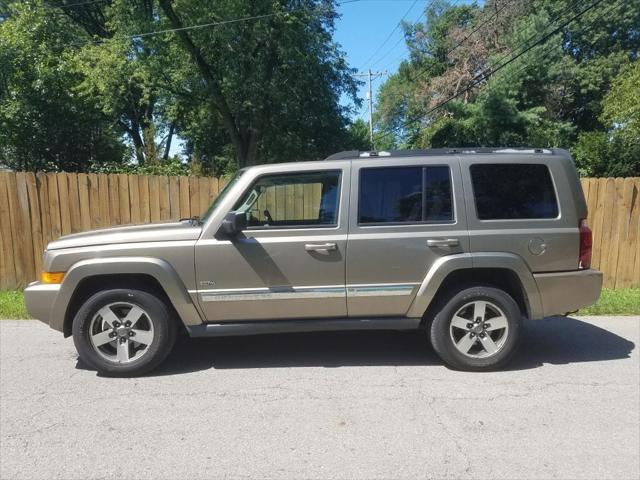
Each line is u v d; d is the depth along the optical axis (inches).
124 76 844.6
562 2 1219.2
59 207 315.0
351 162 184.9
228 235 178.5
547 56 1138.7
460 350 185.5
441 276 180.5
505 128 1141.1
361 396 165.0
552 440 136.8
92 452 131.6
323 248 179.2
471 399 162.6
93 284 185.3
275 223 182.7
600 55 1258.0
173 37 882.8
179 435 140.0
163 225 190.1
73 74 772.0
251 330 183.6
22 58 668.7
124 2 872.9
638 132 657.0
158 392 168.9
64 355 206.5
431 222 182.5
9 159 693.3
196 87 949.2
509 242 182.9
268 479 119.4
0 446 134.6
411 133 1589.6
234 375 184.1
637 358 201.5
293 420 148.3
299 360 199.9
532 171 188.2
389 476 120.4
